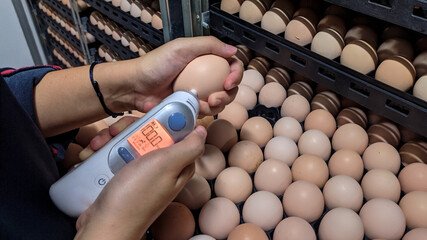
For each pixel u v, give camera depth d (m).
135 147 0.47
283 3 0.93
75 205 0.47
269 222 0.72
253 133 0.88
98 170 0.47
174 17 0.88
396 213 0.67
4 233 0.36
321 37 0.82
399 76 0.71
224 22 0.94
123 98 0.68
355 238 0.66
